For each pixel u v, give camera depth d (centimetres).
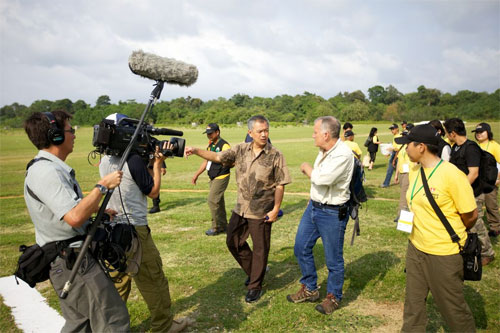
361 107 8838
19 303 398
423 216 275
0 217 807
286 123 7325
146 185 292
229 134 4325
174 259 522
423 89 10888
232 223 402
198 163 1802
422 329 284
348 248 541
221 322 352
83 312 237
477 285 411
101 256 243
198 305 386
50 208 220
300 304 382
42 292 425
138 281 305
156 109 8875
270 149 385
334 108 10088
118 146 279
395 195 952
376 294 401
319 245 560
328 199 356
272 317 356
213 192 621
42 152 234
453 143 459
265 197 387
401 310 369
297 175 1332
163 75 273
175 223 722
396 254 513
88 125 9038
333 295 369
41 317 369
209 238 617
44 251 228
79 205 217
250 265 417
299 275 461
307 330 338
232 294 411
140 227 296
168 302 321
